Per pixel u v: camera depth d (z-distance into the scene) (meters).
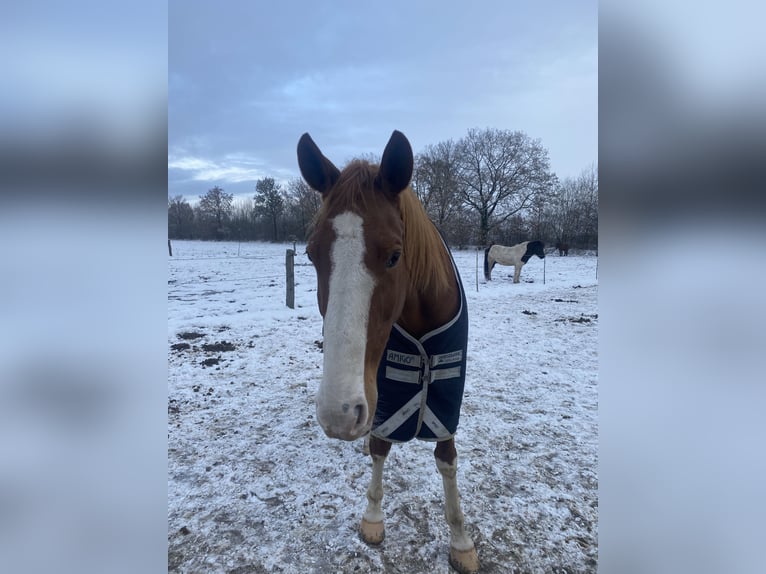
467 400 3.98
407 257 1.69
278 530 2.30
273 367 4.76
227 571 2.04
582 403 3.93
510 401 3.97
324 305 1.45
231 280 11.30
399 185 1.59
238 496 2.57
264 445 3.15
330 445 3.17
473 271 16.19
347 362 1.35
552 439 3.25
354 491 2.63
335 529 2.31
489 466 2.88
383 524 2.25
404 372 1.93
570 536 2.25
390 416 1.97
